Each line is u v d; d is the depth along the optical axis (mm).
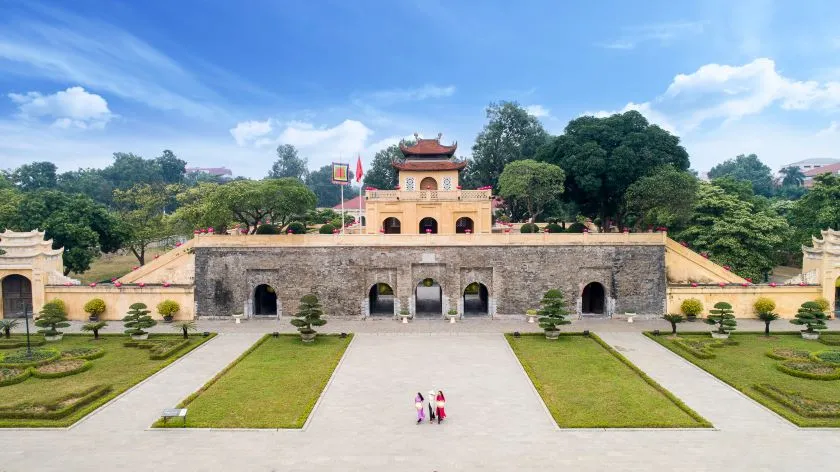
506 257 54781
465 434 28766
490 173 94188
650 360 41250
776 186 143750
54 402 31891
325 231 65625
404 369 39375
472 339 47531
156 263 55594
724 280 56031
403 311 54500
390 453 26609
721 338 46156
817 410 30688
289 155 168750
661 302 54906
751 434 28656
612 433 28844
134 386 35469
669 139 62969
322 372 38344
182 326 46469
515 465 25406
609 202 67562
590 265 54875
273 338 47812
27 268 53156
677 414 31031
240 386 35531
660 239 55000
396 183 112562
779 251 73938
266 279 55125
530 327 51719
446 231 63625
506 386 35906
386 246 54625
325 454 26484
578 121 69188
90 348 43312
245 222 58812
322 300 55094
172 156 170000
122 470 24844
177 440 27953
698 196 64062
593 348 44406
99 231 69000
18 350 43312
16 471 24734
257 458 26047
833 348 43375
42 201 65250
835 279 53500
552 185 61500
